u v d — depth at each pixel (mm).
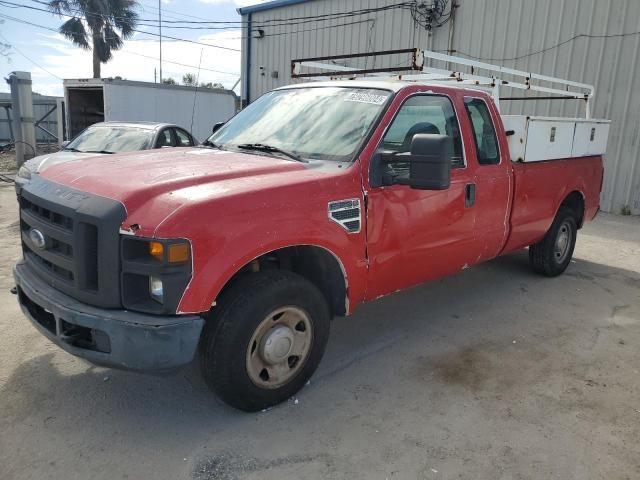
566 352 4344
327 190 3357
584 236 9016
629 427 3299
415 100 4055
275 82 20953
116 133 9891
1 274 5875
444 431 3217
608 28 11812
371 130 3707
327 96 4230
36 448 2971
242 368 3111
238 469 2844
